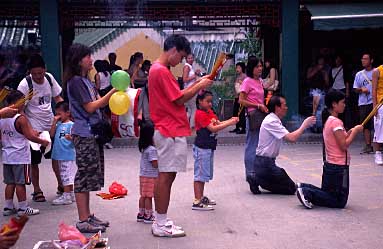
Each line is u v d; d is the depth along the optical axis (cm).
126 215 618
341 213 607
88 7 1202
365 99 983
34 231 559
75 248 462
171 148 522
